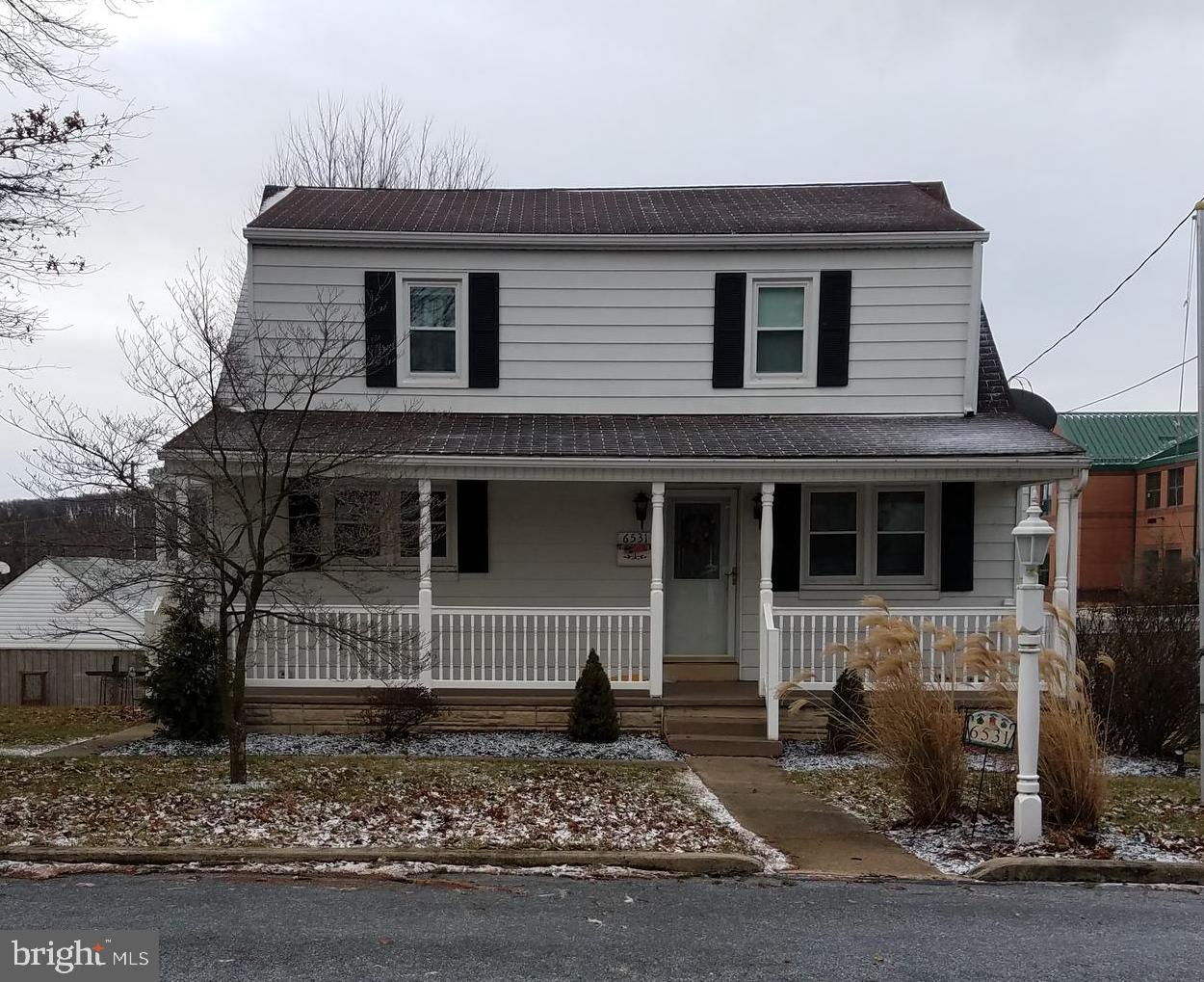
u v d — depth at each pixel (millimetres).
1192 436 33531
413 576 10914
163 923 4496
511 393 11430
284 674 10055
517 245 11250
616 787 7590
